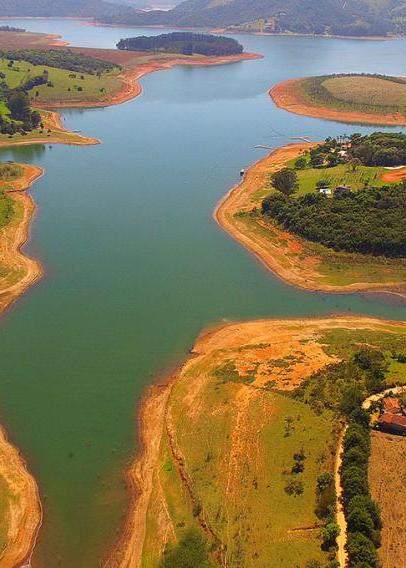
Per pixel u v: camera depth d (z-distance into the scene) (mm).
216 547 57688
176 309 101562
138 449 73125
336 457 64438
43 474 69812
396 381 74750
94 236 128375
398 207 125188
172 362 88250
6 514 64438
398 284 108688
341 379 76688
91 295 105625
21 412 79000
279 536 56906
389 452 64062
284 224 129500
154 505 65062
